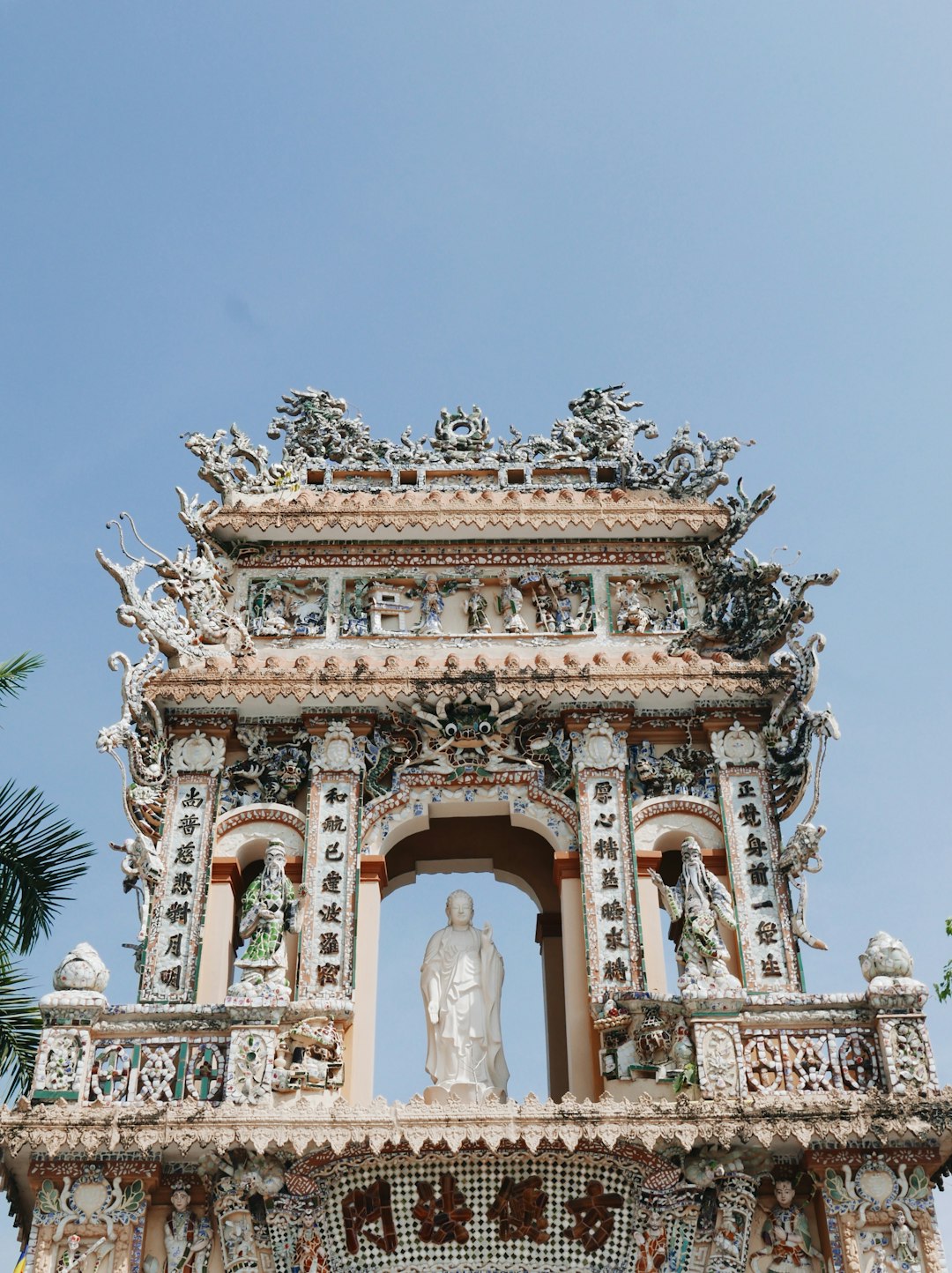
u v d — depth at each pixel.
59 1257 17.94
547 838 22.23
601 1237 18.52
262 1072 18.44
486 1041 21.14
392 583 24.70
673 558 24.95
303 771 22.56
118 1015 18.89
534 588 24.70
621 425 26.44
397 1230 18.59
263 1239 18.36
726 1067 18.53
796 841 21.45
